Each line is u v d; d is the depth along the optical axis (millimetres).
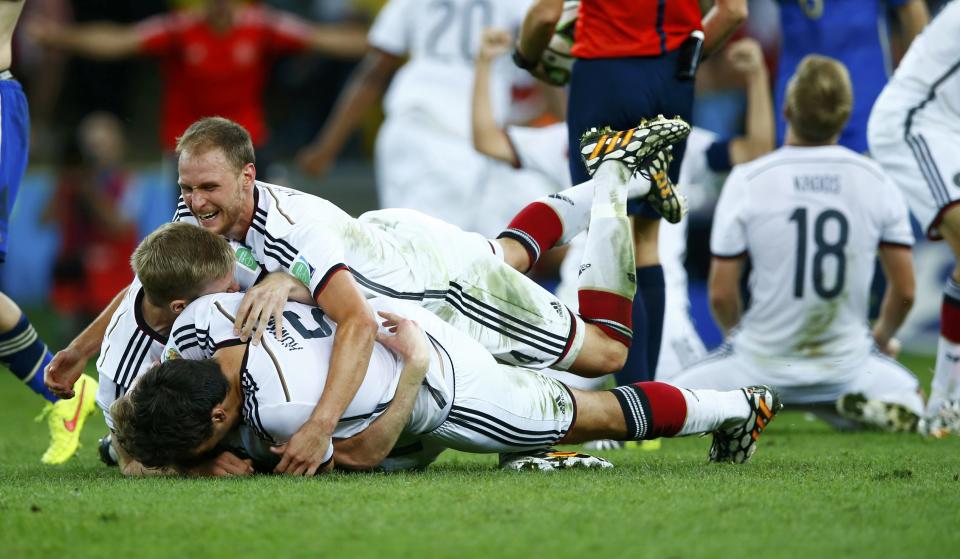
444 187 27812
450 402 11938
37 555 8484
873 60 23156
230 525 9266
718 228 19844
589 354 13430
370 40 28000
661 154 14664
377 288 12773
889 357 19938
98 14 42500
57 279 35625
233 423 11562
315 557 8312
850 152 19156
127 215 36000
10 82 15266
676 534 8953
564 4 17328
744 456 13523
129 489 11016
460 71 27641
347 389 11352
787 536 8914
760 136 19797
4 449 16766
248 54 30062
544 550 8461
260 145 30719
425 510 9797
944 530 9148
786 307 19016
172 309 11969
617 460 14172
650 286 16625
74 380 13273
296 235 12086
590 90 15852
